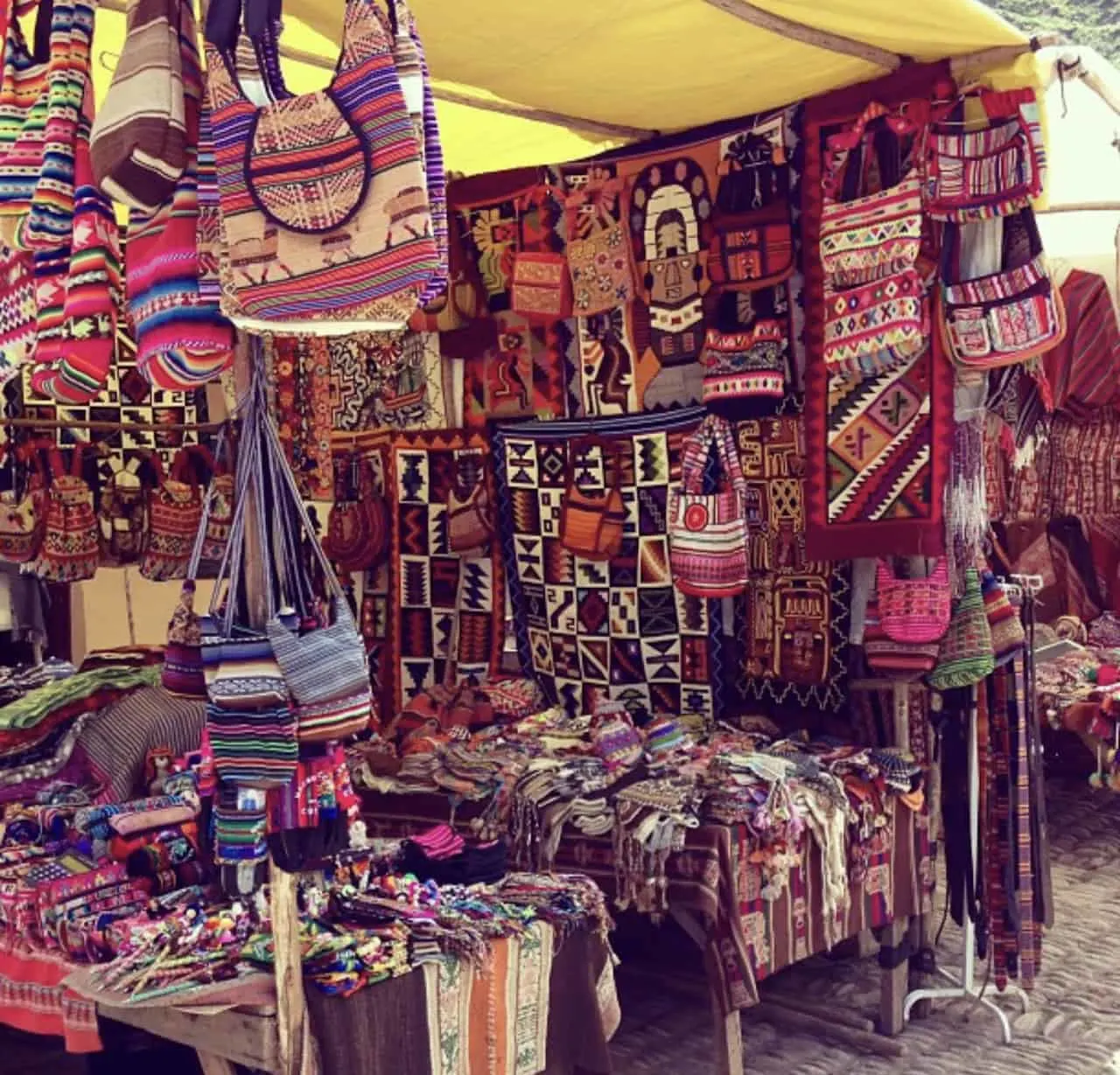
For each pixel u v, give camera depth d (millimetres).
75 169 3055
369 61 2666
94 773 4719
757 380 5211
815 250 5027
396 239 2621
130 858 3969
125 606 7398
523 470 6199
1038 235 4652
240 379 3109
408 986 3398
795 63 4727
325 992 3256
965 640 5047
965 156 4652
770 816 4504
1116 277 7770
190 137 2816
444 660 6543
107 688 4898
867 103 4879
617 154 5652
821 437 5066
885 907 5070
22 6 3258
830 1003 5398
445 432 6414
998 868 5258
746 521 5617
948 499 4871
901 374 4887
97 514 6738
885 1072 4797
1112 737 7438
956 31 4406
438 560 6523
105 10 4320
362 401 6652
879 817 5008
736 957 4348
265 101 2779
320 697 3059
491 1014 3594
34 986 3799
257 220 2723
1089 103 6871
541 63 4738
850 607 5418
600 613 6055
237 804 3066
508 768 5055
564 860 4738
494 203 5977
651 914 4484
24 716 4688
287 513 3131
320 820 3156
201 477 6957
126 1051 3992
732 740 5367
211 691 3055
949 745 5246
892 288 4746
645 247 5621
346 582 6805
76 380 3035
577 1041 3891
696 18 4305
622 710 5523
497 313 6113
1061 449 8531
